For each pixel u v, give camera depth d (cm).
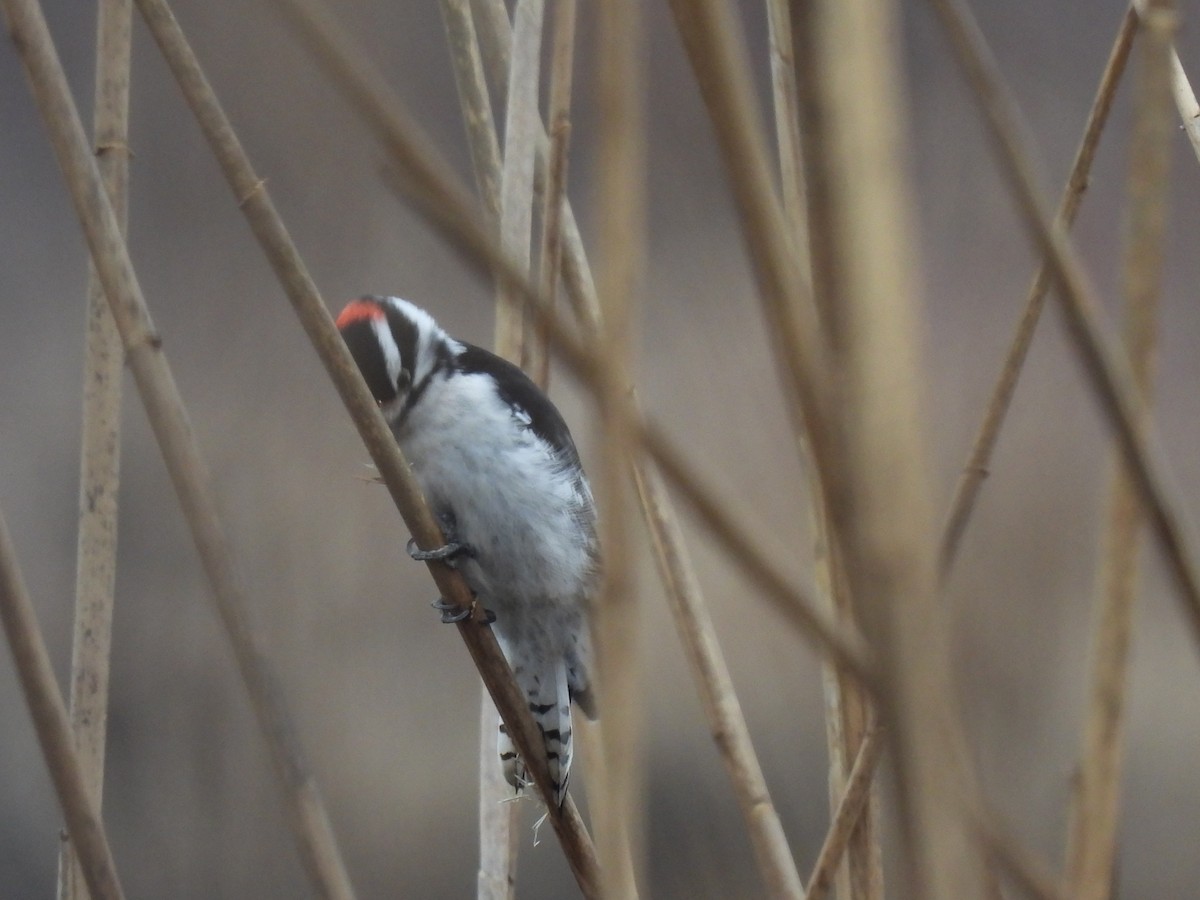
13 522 2028
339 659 1678
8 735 1691
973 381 1725
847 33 297
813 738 1552
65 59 2478
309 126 1357
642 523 778
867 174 296
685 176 1395
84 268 2475
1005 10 2711
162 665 1633
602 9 375
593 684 949
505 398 952
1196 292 2284
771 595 351
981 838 341
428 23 2169
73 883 741
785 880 733
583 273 838
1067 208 685
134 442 1803
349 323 967
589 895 768
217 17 1277
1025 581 1211
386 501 1733
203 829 1506
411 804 1658
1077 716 1146
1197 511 1975
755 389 1322
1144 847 1639
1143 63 402
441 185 387
